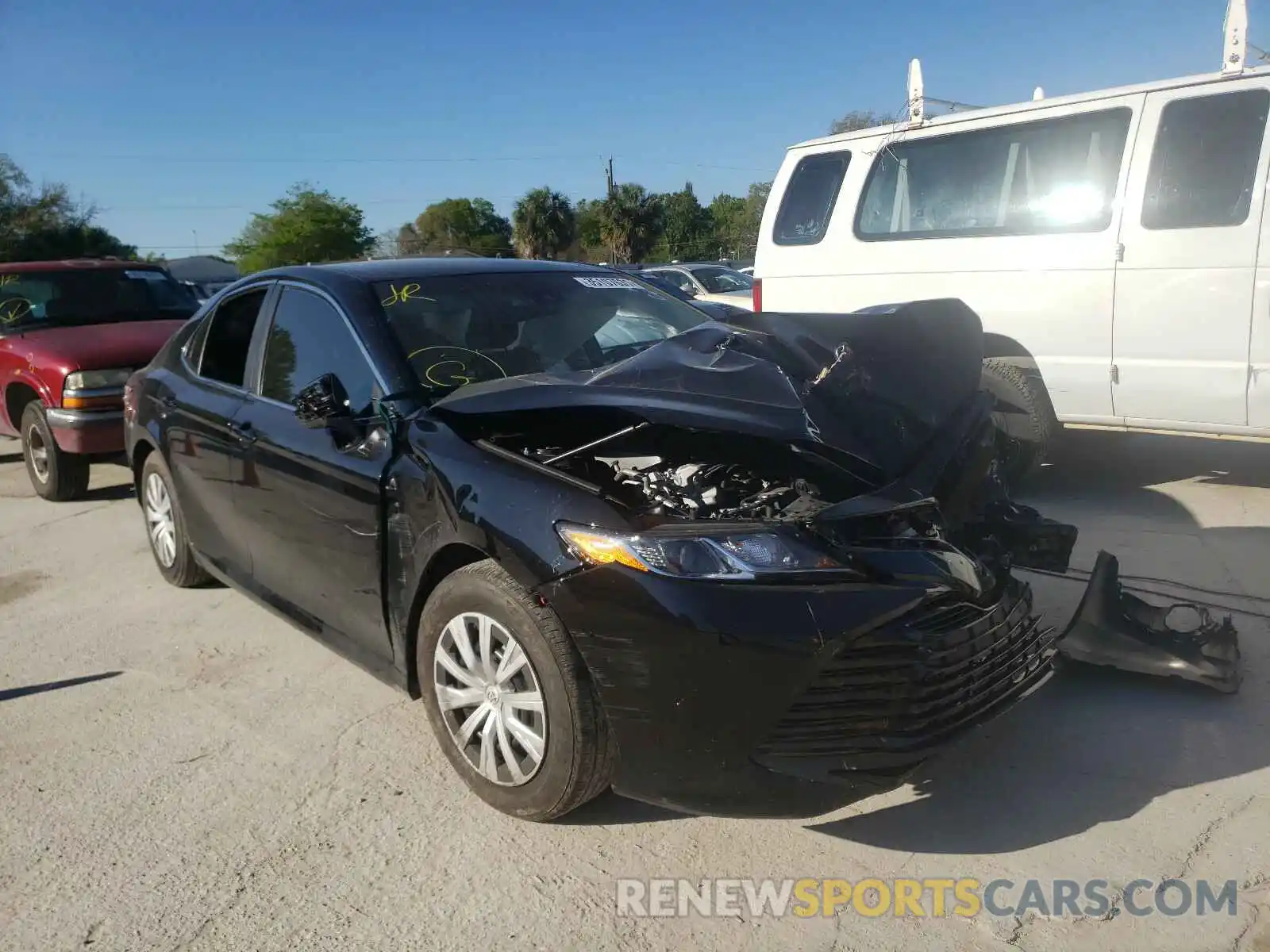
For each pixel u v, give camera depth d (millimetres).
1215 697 3764
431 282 4312
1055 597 4691
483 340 4062
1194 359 5629
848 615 2752
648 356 3422
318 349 4207
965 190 6453
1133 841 2977
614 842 3150
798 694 2748
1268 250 5332
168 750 3881
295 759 3764
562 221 53719
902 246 6691
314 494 3920
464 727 3342
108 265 9430
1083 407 6074
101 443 7613
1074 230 5965
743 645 2719
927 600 2863
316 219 63031
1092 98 5973
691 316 4727
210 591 5648
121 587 5824
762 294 7473
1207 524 5652
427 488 3355
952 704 2945
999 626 3088
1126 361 5844
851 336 3346
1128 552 5262
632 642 2805
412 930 2812
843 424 3113
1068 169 6035
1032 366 6199
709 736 2789
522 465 3180
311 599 4152
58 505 7969
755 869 2980
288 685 4406
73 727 4113
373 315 4020
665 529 2863
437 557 3352
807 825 3170
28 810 3518
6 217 55625
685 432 3457
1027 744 3523
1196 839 2965
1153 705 3732
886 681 2812
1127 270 5773
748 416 3064
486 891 2955
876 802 3262
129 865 3180
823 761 2785
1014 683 3162
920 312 3629
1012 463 6176
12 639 5117
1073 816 3115
